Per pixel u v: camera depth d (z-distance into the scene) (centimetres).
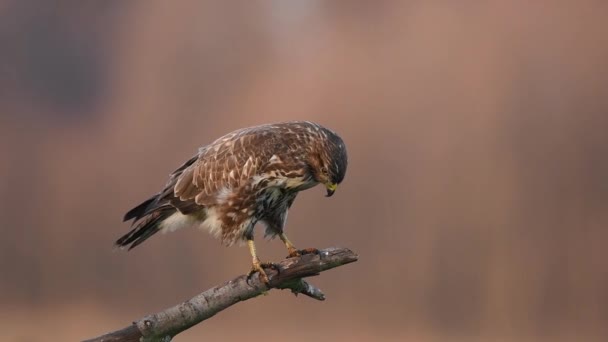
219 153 938
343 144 955
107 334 771
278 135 934
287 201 955
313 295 861
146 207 970
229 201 924
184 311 790
